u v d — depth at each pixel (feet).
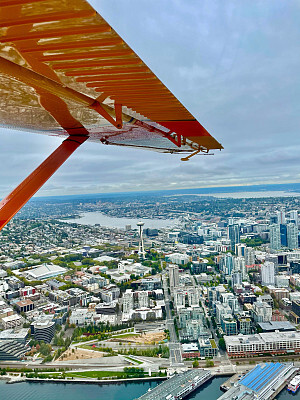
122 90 5.24
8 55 3.85
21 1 2.88
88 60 4.06
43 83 4.58
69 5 2.93
